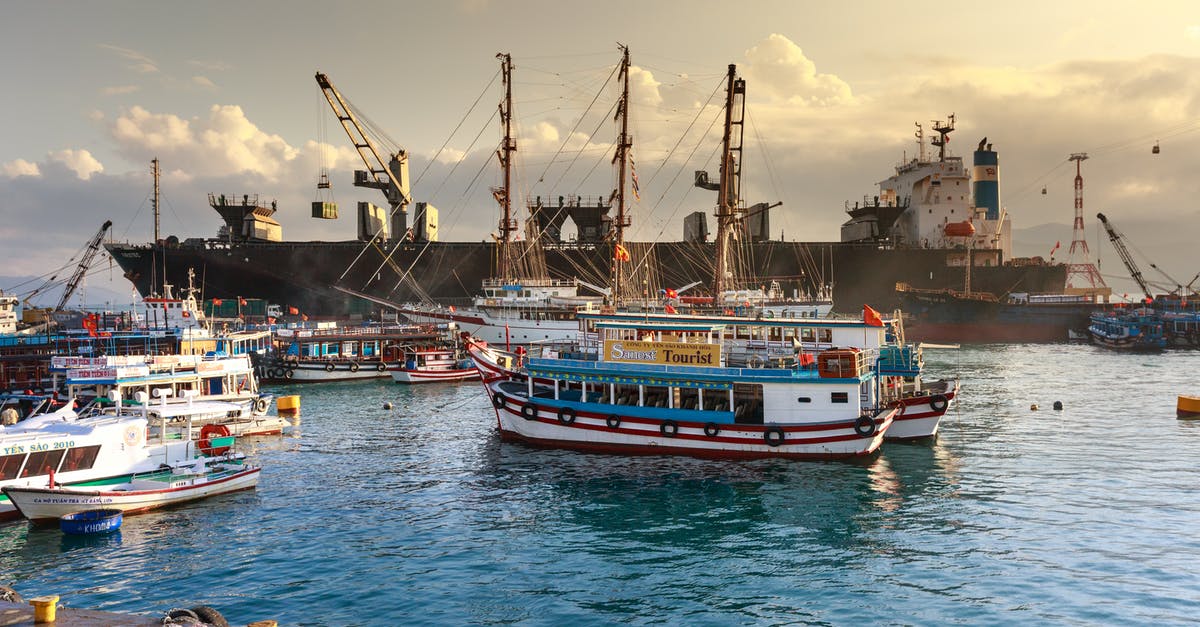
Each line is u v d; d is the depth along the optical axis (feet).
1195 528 111.34
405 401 248.52
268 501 130.41
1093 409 218.18
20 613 56.39
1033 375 302.66
